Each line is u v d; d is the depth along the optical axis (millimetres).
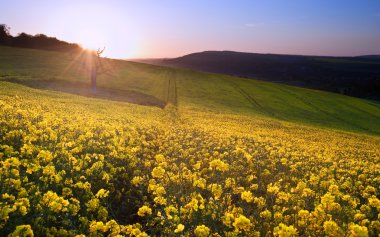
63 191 6602
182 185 7609
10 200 5496
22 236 4473
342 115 68312
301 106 73188
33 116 15688
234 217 5992
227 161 11719
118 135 15570
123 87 66562
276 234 5168
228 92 80188
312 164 13961
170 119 36062
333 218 6148
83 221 5730
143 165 10438
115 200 7930
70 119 19047
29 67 71938
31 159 8297
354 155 21719
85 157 9344
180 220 5949
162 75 94625
